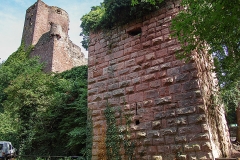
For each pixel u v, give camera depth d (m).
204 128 6.87
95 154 8.88
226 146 9.58
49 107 17.67
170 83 7.88
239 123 16.08
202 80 7.97
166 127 7.56
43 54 35.50
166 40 8.37
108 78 9.48
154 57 8.48
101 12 10.76
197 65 7.71
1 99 30.92
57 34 35.38
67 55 36.12
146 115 8.10
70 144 13.84
